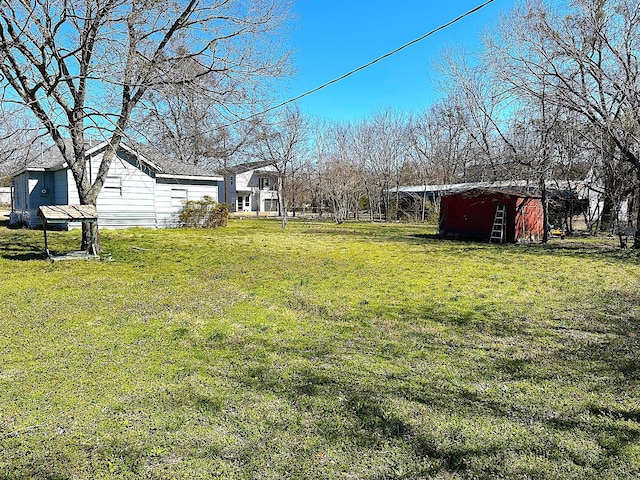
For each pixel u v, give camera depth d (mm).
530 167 14172
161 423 2756
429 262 10133
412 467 2344
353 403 3057
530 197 15586
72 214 9102
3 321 4832
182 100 9250
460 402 3084
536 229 16172
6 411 2865
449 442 2572
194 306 5672
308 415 2885
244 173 43469
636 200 13469
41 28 7383
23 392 3143
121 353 3955
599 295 6625
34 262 8734
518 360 3920
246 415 2875
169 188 18312
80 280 7105
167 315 5227
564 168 14320
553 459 2404
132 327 4734
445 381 3451
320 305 5859
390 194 32656
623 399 3131
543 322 5156
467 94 19062
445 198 17828
